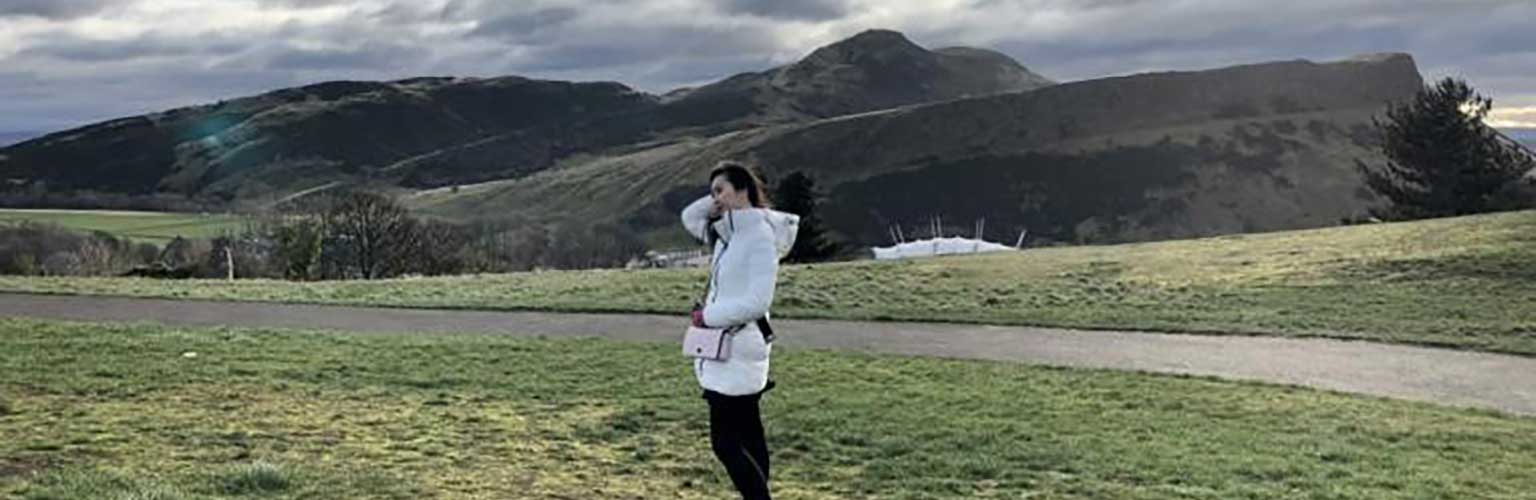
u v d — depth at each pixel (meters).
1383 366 14.99
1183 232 113.06
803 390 12.28
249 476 7.47
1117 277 27.30
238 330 17.64
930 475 8.41
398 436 9.36
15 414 9.82
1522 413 11.85
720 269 6.66
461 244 68.25
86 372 12.45
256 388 11.75
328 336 16.91
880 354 15.76
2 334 16.08
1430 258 25.38
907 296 24.39
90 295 24.50
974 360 15.23
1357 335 17.66
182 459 8.21
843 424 10.22
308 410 10.50
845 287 26.42
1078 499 7.76
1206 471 8.53
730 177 6.64
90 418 9.73
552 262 81.56
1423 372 14.52
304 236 55.75
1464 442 9.98
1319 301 21.55
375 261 56.50
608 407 10.95
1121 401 11.89
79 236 73.50
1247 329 18.48
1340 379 13.97
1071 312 20.95
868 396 11.88
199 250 64.75
